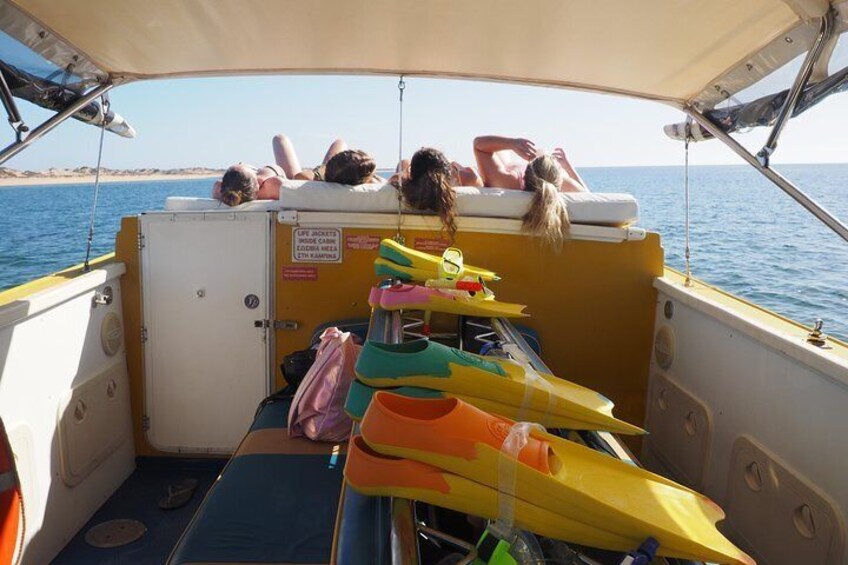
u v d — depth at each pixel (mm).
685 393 3156
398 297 2350
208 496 2230
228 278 3684
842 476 1969
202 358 3734
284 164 5219
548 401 1527
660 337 3561
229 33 2855
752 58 2510
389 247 3008
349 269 3688
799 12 1956
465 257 3664
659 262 3635
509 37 2830
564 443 1334
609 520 1113
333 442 2611
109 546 2998
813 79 2184
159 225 3623
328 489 2264
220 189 4031
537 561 1067
